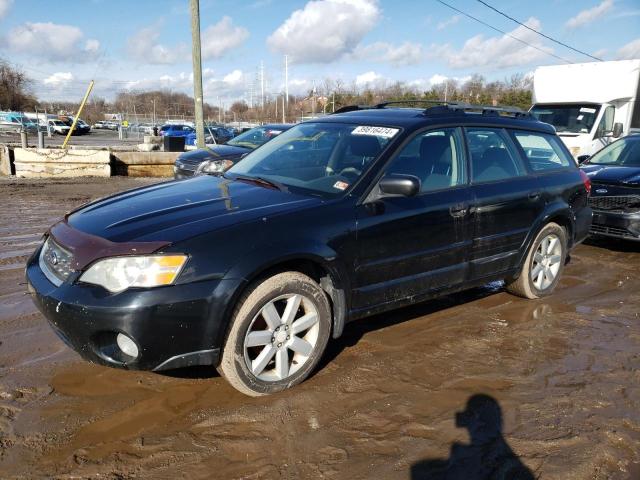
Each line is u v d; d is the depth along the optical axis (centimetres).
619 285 561
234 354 295
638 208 660
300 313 329
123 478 243
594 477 256
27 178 1348
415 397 321
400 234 364
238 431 281
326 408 306
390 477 251
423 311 462
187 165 953
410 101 495
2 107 5456
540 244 489
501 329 429
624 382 348
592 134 1127
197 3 1450
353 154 388
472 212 412
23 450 258
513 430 290
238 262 290
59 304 277
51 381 321
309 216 327
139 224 303
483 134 448
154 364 280
